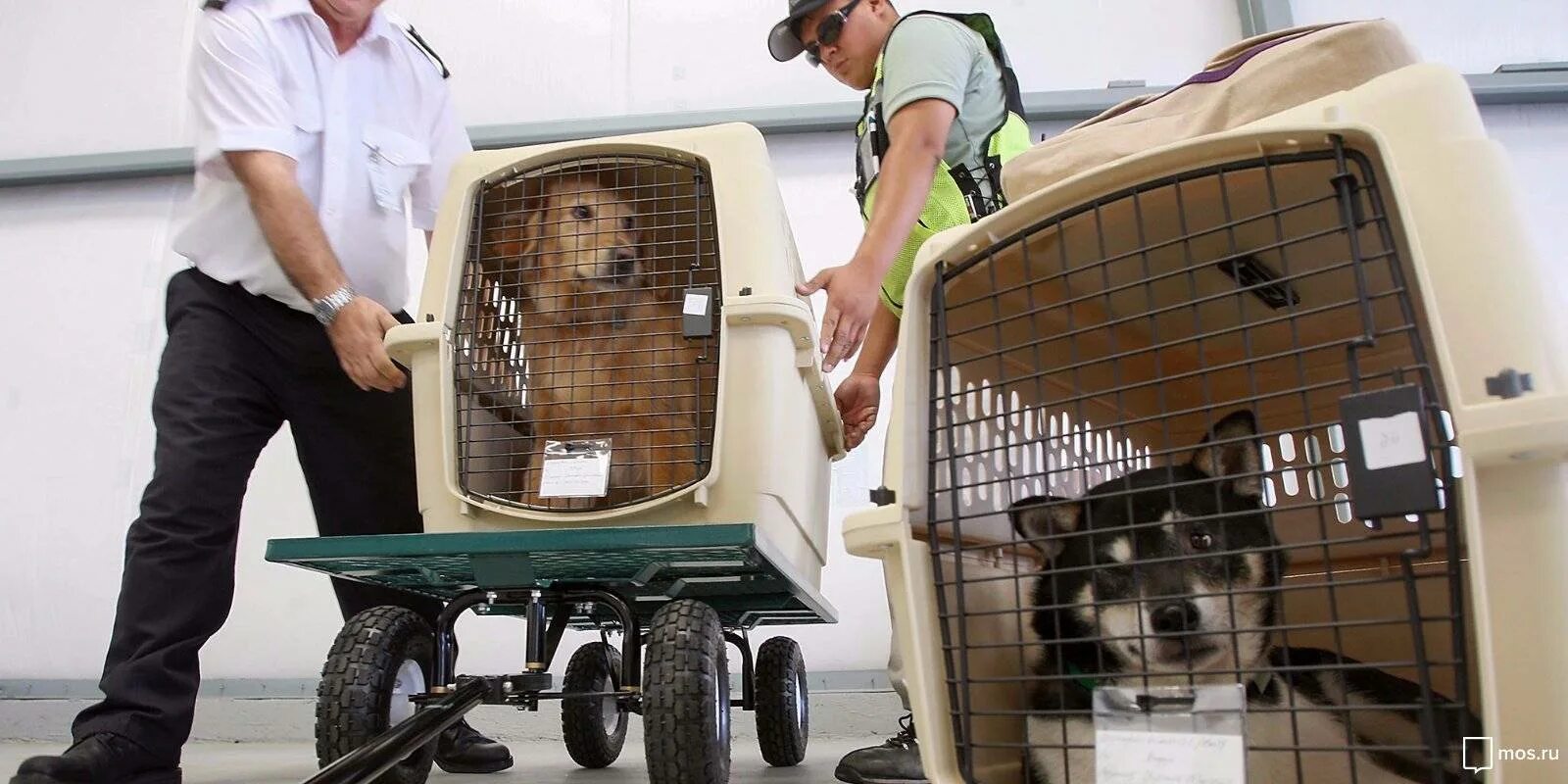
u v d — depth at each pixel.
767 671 2.28
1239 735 0.99
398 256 2.27
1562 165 3.44
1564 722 0.85
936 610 1.21
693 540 1.39
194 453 1.79
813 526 1.95
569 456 1.70
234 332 1.92
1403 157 1.01
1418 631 0.90
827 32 2.24
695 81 3.91
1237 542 1.44
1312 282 1.40
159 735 1.66
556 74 3.97
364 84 2.24
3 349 3.82
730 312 1.66
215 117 1.86
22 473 3.70
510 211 2.16
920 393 1.25
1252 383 1.02
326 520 2.08
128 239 3.92
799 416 1.77
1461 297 0.95
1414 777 1.24
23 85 4.11
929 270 1.28
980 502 1.51
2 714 3.48
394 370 1.76
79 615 3.57
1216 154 1.08
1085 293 1.46
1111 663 1.44
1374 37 1.20
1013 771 1.43
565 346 2.12
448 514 1.63
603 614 2.04
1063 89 3.74
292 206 1.80
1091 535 1.25
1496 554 0.89
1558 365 0.92
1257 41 1.41
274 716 3.43
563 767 2.36
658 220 2.26
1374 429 0.91
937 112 1.91
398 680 1.50
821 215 3.71
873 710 3.32
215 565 1.79
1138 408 1.92
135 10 4.16
